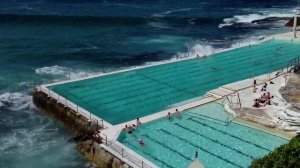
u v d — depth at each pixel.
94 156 29.92
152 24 77.88
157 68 48.09
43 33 69.94
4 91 43.00
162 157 28.09
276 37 61.12
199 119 33.69
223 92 38.91
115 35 68.75
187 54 55.75
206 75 45.38
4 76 47.16
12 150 32.03
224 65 48.94
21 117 37.56
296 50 54.62
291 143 18.98
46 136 34.31
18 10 91.69
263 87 38.16
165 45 61.47
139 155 27.78
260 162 18.77
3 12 88.00
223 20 81.00
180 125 32.75
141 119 33.38
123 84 42.78
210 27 74.88
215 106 36.16
